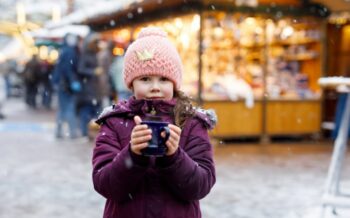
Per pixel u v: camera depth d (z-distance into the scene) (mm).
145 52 2072
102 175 2000
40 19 24078
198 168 1995
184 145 2107
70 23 15516
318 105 11883
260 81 11773
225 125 10930
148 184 2045
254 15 10836
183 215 2066
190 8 10242
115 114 2162
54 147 10055
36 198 5844
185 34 11703
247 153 9555
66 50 11000
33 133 12578
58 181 6766
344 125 4859
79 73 11039
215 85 11047
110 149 2105
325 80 4699
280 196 6102
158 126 1845
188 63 11711
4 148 9836
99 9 13383
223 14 10734
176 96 2180
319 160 8797
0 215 5137
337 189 5059
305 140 11820
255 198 5977
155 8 11305
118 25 13266
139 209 2031
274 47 12406
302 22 11773
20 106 22625
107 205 2164
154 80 2100
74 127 11383
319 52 12094
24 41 23906
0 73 27797
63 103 11336
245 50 12180
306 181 6980
